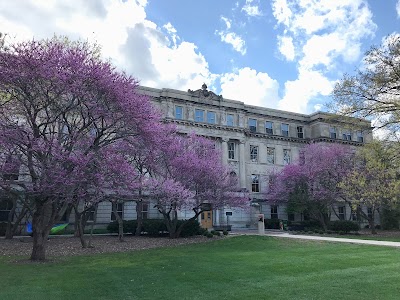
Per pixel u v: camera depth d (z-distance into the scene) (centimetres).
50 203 1628
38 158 1529
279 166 5359
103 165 1593
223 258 1658
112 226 3338
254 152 5278
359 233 3662
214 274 1243
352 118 2414
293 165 4544
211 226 4525
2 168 1511
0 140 1431
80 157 1485
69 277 1194
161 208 2830
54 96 1645
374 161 2697
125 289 1022
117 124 1762
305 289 1005
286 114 5622
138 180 2061
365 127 2466
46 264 1496
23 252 1959
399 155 2545
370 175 3084
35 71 1480
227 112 5000
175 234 2902
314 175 4078
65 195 1497
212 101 4862
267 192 4950
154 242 2581
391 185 2823
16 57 1488
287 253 1825
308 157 4525
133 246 2319
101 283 1098
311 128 5716
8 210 3362
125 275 1238
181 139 3117
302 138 5634
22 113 1655
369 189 3056
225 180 3067
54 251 2006
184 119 4572
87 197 1761
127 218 4062
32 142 1473
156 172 2566
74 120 1762
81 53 1759
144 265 1476
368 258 1605
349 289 1004
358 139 5669
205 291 995
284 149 5506
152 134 1853
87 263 1538
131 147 2008
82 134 1658
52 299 902
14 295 936
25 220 3180
